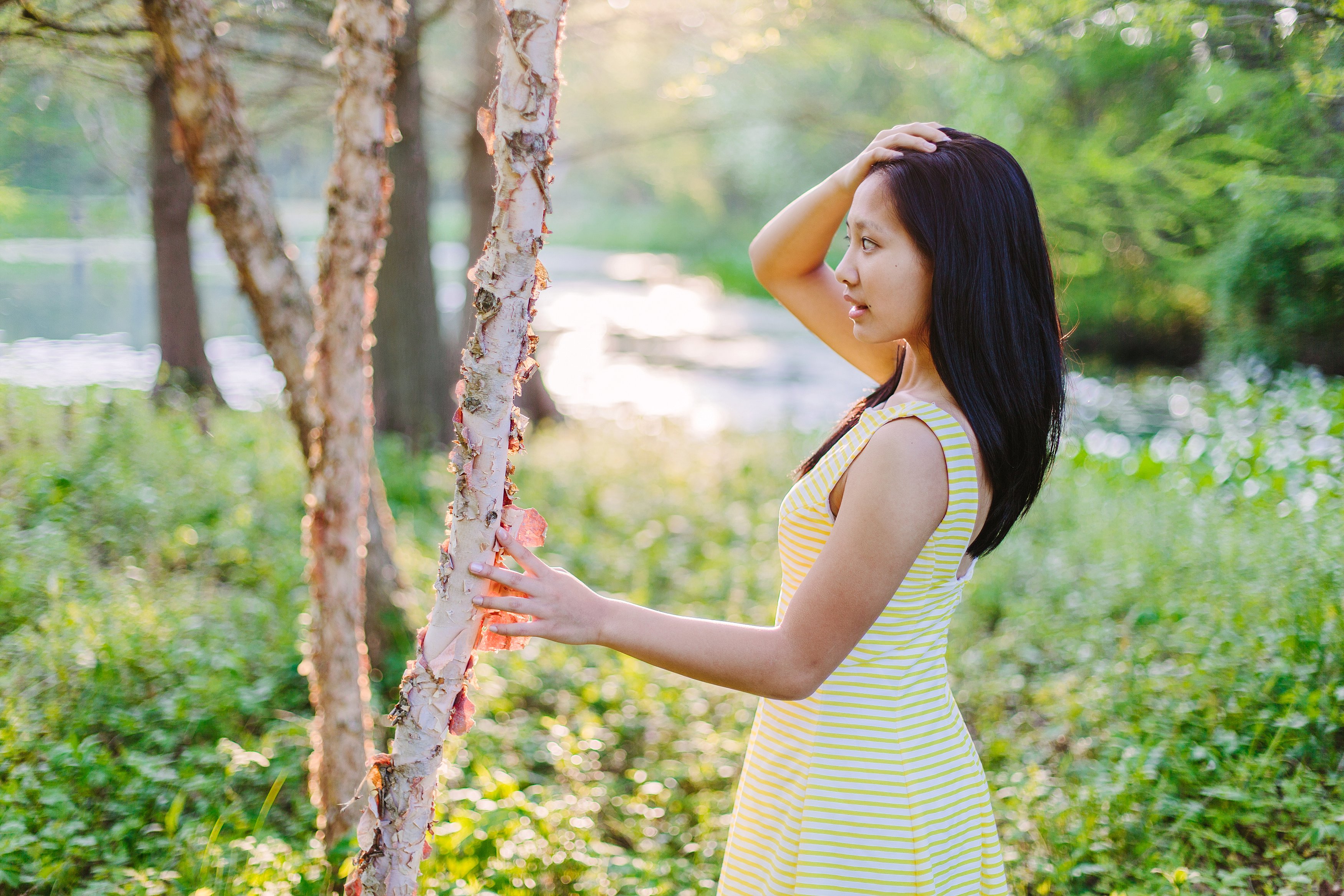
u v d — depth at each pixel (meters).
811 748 1.47
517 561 1.36
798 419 11.52
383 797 1.48
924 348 1.46
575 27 7.41
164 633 3.74
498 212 1.36
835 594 1.34
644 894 2.61
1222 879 2.58
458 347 8.59
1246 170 4.82
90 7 3.44
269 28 5.02
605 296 25.02
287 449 6.32
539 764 3.61
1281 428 6.34
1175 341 13.59
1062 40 4.01
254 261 3.15
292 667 3.85
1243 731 3.26
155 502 4.98
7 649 3.46
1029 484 1.46
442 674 1.43
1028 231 1.40
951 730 1.53
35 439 5.52
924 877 1.45
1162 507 5.82
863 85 12.30
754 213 37.12
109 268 14.48
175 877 2.47
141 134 8.30
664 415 11.55
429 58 8.73
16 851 2.54
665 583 5.86
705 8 6.60
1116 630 4.40
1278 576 4.01
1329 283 8.51
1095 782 3.11
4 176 7.10
